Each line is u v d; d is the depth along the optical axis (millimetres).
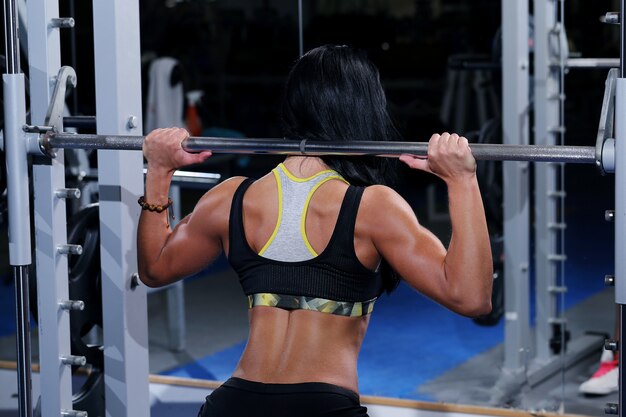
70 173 3889
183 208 6254
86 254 3195
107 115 2961
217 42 6469
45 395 2943
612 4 4652
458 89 5070
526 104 4598
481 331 5176
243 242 2297
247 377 2230
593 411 4316
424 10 6047
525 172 4570
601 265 5199
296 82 2398
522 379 4531
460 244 2189
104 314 3035
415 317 5461
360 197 2242
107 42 2926
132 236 3029
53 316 2896
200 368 4867
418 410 4113
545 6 4566
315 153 2289
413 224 2230
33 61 2824
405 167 6348
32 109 2844
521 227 4566
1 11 4160
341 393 2172
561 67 4574
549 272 4688
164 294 6098
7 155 2637
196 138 2434
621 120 2129
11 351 5309
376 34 5824
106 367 3059
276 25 6273
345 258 2213
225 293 5965
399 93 6230
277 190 2311
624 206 2139
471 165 2207
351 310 2230
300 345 2203
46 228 2848
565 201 5270
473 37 5141
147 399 3156
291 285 2229
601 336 4750
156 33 6570
